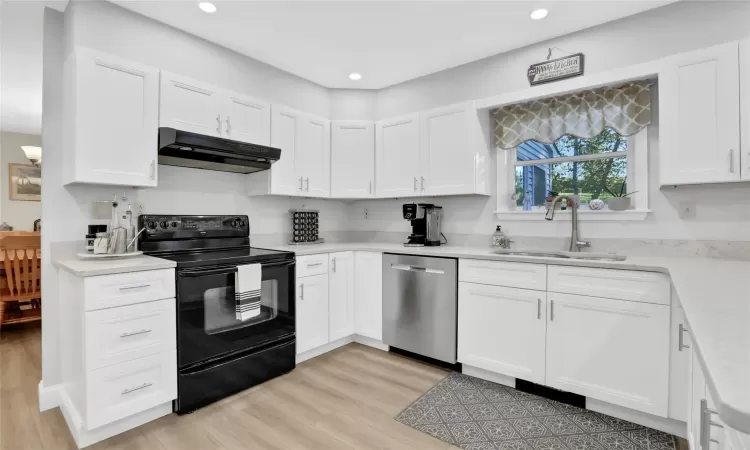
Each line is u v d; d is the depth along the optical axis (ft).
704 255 7.23
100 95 6.85
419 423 6.51
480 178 9.60
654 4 7.29
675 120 6.88
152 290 6.40
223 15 7.67
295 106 10.59
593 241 8.40
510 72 9.25
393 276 9.61
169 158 8.24
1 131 17.95
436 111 10.11
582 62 8.21
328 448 5.81
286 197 11.22
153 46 7.77
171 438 6.06
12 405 7.20
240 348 7.66
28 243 11.77
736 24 6.70
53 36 7.17
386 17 7.76
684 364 5.97
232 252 8.67
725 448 2.52
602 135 8.84
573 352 7.01
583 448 5.81
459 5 7.32
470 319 8.32
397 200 12.07
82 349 5.78
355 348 10.23
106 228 7.53
